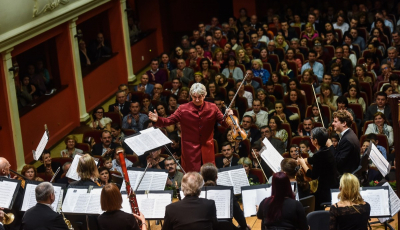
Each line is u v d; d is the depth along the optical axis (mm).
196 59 14461
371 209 5453
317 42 14617
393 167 8039
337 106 10867
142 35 17172
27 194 6023
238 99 11703
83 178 5953
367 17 16641
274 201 4773
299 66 14055
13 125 10305
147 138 6379
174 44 20297
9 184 5934
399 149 5914
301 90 11719
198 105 6551
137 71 16594
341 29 16828
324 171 5902
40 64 12508
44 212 5086
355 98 11289
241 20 18797
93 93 13781
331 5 20703
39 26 10641
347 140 6141
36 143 11359
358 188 4953
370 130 9812
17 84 11234
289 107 11047
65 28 12203
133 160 9391
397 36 14320
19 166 10484
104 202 4789
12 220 5656
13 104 10258
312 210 5645
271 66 14148
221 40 16328
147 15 17859
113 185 4855
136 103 11133
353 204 4945
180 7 20859
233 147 9680
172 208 4688
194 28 21000
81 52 13844
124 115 11977
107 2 14109
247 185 6172
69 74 12531
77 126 12805
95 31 15109
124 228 4758
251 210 5539
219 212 5324
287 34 16547
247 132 10156
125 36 15062
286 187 4758
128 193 5301
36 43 11000
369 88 11883
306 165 6051
